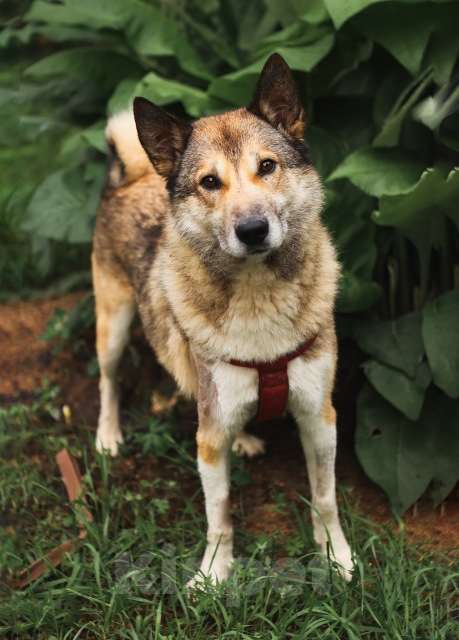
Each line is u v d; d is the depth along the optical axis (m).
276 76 2.10
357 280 2.33
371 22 2.33
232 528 2.22
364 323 2.38
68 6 2.60
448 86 2.28
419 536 2.26
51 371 2.71
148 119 2.12
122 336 2.49
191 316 2.11
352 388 2.49
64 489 2.41
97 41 2.75
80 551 2.25
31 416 2.59
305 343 2.09
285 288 2.06
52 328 2.74
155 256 2.32
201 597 2.12
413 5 2.29
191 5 2.79
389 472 2.30
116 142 2.44
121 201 2.44
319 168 2.43
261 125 2.09
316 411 2.14
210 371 2.12
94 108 2.77
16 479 2.41
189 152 2.10
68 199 2.69
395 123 2.28
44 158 3.33
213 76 2.68
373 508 2.33
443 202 2.24
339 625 2.07
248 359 2.09
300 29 2.50
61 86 2.79
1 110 3.13
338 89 2.49
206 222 2.07
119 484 2.41
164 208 2.37
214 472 2.15
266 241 2.01
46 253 2.89
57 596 2.16
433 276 2.42
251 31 2.73
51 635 2.11
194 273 2.09
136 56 2.70
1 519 2.35
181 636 2.07
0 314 2.89
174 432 2.51
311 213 2.10
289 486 2.39
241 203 2.02
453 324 2.28
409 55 2.32
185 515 2.33
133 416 2.59
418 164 2.32
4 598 2.18
